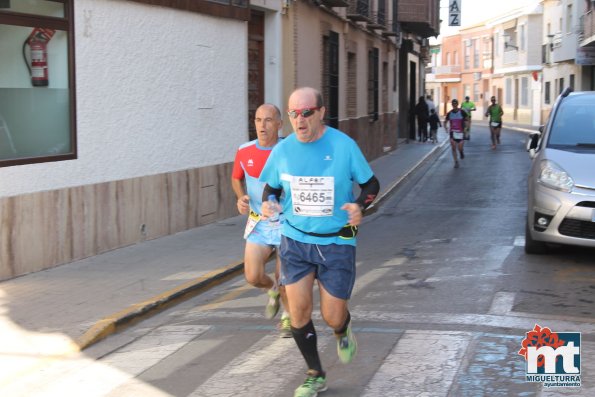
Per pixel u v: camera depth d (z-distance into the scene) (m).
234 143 12.63
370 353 5.58
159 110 10.47
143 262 8.78
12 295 7.24
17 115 8.16
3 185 7.80
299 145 4.58
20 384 5.19
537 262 8.77
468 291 7.41
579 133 9.18
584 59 36.31
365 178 4.55
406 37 32.62
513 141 34.41
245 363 5.50
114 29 9.45
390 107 28.09
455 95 77.75
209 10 11.59
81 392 5.03
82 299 7.10
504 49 62.69
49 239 8.38
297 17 15.02
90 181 9.09
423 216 13.37
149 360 5.66
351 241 4.63
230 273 8.48
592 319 6.40
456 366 5.26
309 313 4.70
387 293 7.43
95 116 9.16
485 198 15.57
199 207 11.52
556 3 48.38
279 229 5.86
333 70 18.59
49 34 8.52
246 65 12.97
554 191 8.41
